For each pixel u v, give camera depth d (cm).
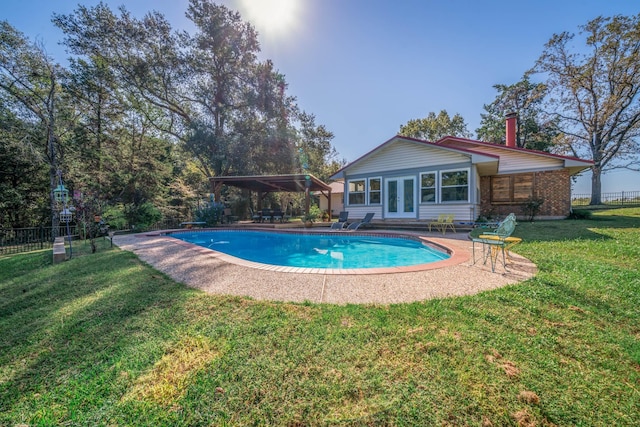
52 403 179
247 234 1278
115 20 1655
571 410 162
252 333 252
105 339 255
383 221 1265
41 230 1171
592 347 222
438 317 275
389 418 158
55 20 1548
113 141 1786
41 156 1348
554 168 1271
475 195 1124
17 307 355
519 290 345
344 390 179
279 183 1672
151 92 1872
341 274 443
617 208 1753
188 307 316
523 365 200
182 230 1269
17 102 1391
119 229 1399
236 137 1995
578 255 527
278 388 183
